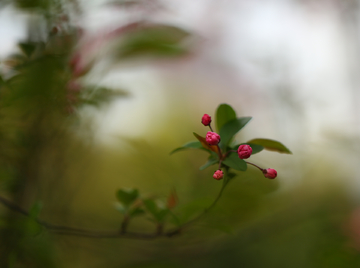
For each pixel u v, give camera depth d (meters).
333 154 0.90
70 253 0.68
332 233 0.84
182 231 0.57
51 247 0.61
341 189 0.94
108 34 0.57
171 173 0.67
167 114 0.98
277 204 0.81
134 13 0.58
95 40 0.57
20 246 0.59
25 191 0.63
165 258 0.69
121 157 0.77
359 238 0.79
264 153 0.76
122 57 0.56
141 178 0.69
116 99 0.60
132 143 0.67
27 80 0.54
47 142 0.62
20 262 0.60
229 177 0.51
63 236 0.68
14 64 0.56
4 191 0.62
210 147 0.51
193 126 0.90
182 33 0.56
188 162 0.67
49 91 0.55
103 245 0.69
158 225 0.57
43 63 0.54
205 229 0.67
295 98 0.90
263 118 0.93
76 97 0.58
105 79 0.61
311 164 0.88
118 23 0.58
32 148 0.62
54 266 0.61
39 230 0.54
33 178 0.63
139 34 0.56
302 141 0.87
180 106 1.04
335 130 0.89
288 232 0.91
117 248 0.69
